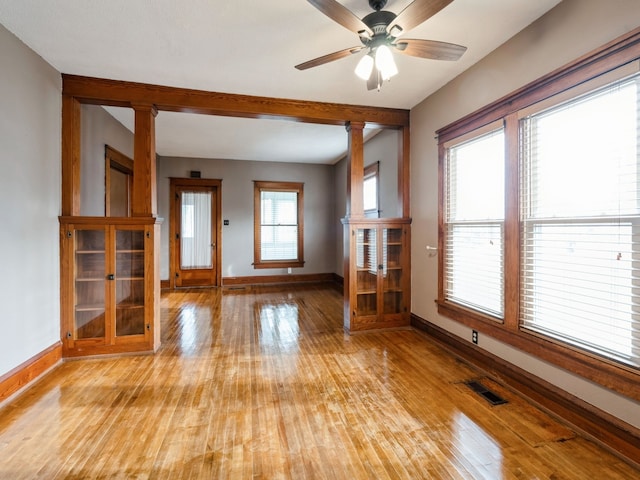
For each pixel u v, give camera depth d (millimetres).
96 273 3045
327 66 2789
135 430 1918
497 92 2562
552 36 2096
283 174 6945
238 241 6730
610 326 1778
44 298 2668
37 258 2582
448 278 3256
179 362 2904
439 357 3025
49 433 1884
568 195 2039
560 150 2092
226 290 6285
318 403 2225
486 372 2672
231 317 4406
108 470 1602
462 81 2961
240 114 3449
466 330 2955
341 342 3432
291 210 7035
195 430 1921
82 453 1719
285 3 2006
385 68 1859
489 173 2705
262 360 2955
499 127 2525
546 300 2186
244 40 2408
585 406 1881
